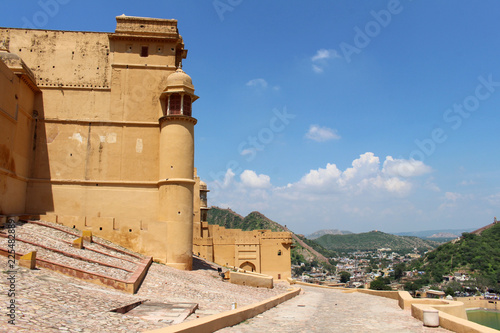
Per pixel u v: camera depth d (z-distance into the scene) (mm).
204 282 26672
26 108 31922
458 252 163000
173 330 9391
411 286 130625
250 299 23062
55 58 34344
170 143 32500
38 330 8828
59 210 32312
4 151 27656
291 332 12516
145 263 26172
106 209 32750
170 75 33812
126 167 33469
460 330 11891
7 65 29844
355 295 32594
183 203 31969
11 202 29156
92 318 11000
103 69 34531
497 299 107812
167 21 35188
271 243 54188
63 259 20172
